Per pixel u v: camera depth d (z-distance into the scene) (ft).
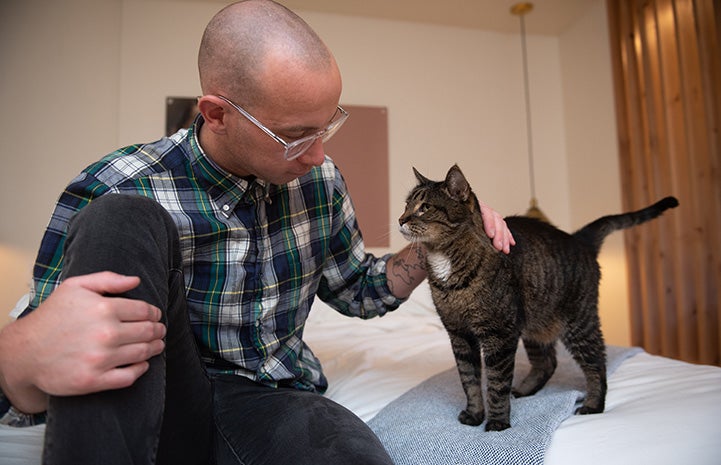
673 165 7.85
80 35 8.95
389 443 3.02
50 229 2.64
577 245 4.44
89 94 8.93
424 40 10.27
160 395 1.88
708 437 2.54
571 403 3.27
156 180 2.93
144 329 1.74
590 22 9.95
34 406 1.82
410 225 3.88
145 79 9.11
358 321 7.44
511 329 3.53
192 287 2.98
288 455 2.42
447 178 3.99
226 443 2.68
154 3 9.21
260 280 3.15
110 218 1.99
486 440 2.79
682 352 7.60
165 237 2.19
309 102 2.58
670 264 8.03
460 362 3.65
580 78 10.28
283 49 2.51
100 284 1.69
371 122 9.78
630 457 2.44
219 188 3.03
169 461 2.40
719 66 6.97
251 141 2.70
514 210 10.46
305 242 3.40
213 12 9.39
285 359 3.29
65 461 1.60
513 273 3.67
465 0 9.47
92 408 1.66
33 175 8.63
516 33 10.78
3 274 8.39
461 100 10.36
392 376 4.34
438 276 3.80
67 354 1.59
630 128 8.78
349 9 9.73
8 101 8.60
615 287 9.46
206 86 2.75
